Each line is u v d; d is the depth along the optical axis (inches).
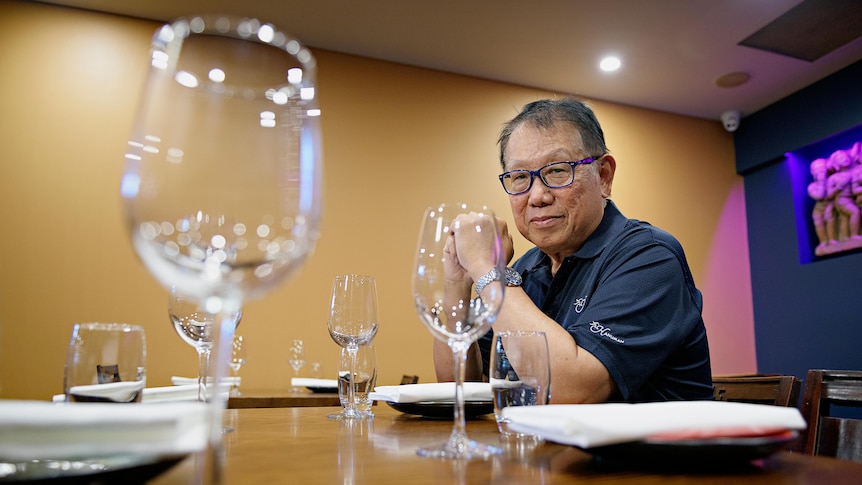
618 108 170.1
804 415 34.6
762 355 167.2
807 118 158.6
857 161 146.6
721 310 168.7
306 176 14.5
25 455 12.6
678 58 145.6
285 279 14.5
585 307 44.0
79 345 20.2
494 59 148.2
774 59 145.2
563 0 123.0
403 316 139.0
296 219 14.4
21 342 112.6
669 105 171.8
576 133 48.9
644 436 17.5
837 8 123.2
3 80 120.0
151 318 120.6
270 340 128.0
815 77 154.5
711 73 152.6
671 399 39.0
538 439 24.7
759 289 170.7
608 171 52.0
